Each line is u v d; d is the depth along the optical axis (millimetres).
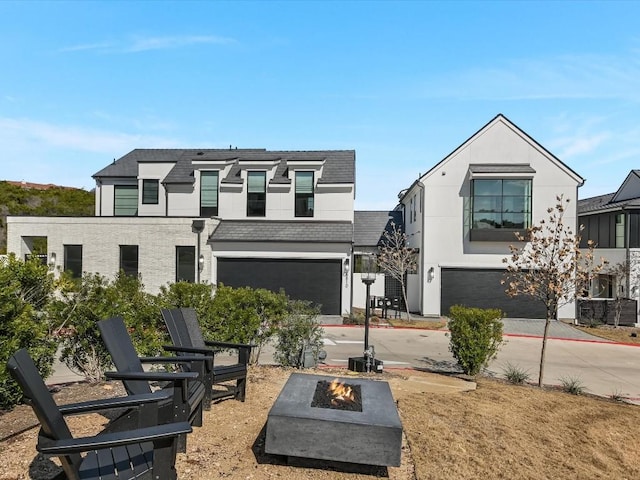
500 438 4934
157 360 4465
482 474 4020
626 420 6188
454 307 9234
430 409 5766
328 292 18094
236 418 4852
